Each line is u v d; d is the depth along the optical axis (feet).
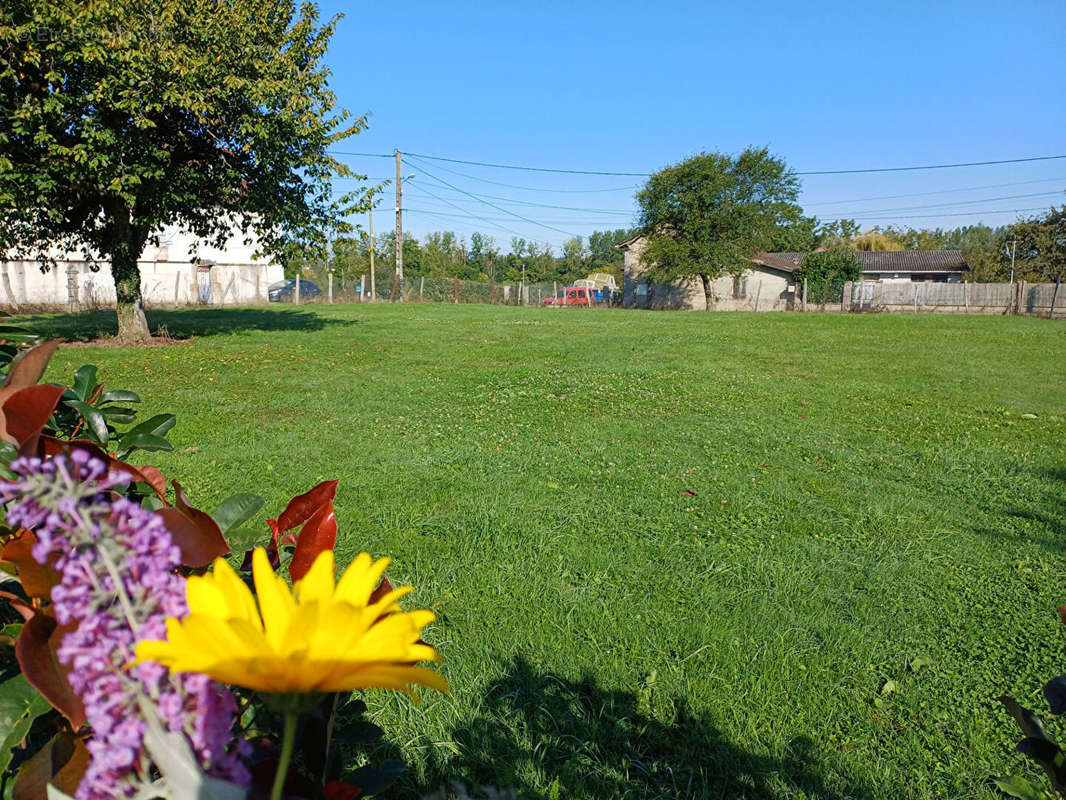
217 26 45.65
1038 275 143.33
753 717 8.74
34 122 41.88
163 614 1.96
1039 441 25.45
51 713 3.25
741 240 125.59
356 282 137.18
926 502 18.04
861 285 123.54
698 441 23.99
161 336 55.21
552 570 12.88
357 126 54.85
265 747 2.61
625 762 7.89
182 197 47.42
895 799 7.59
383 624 1.82
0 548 3.11
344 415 26.91
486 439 23.34
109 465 3.30
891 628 11.25
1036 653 10.53
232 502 3.80
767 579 12.91
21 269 94.73
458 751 7.83
